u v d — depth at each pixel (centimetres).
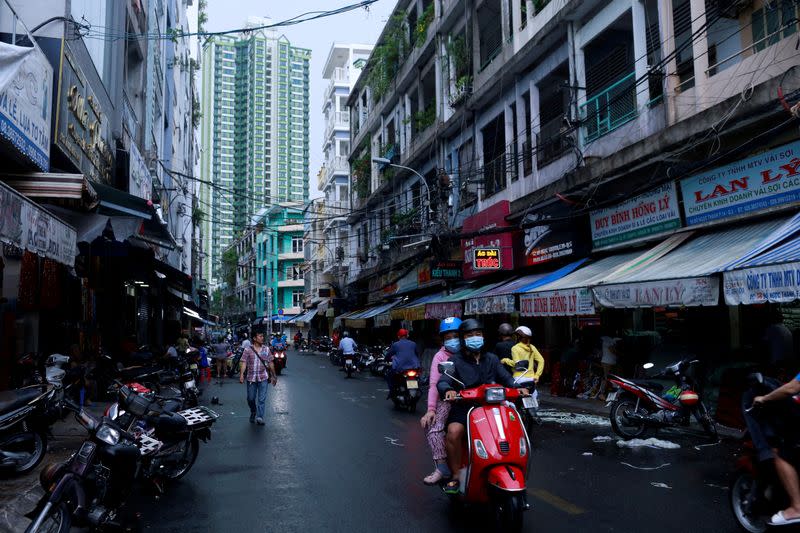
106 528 455
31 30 982
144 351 1301
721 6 1083
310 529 488
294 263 7338
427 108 2842
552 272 1547
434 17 2598
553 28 1580
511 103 1917
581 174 1389
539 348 1741
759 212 965
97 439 466
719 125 1006
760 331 1062
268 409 1252
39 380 946
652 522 491
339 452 796
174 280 1866
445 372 500
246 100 15650
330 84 5784
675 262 1011
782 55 951
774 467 430
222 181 15612
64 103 1009
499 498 465
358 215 3862
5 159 830
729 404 935
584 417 1073
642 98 1282
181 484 633
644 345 1301
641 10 1301
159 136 2598
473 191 2144
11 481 629
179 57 3484
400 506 548
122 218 1109
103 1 1366
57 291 1143
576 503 546
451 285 2186
